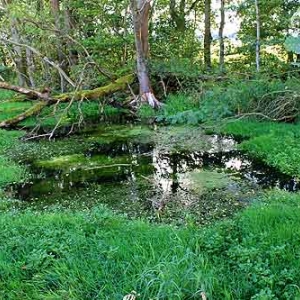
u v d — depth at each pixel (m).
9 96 18.11
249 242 4.30
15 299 3.60
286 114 10.66
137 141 10.52
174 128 11.75
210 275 3.58
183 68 14.22
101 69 14.76
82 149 9.92
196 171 7.97
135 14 13.90
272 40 13.33
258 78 11.23
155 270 3.59
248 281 3.62
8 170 8.03
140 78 14.12
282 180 7.26
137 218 5.86
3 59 23.97
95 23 17.62
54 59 17.95
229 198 6.52
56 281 3.82
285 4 15.11
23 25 17.64
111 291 3.59
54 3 16.38
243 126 10.50
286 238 4.33
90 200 6.68
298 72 11.74
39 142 10.62
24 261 4.10
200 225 5.42
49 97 12.35
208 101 10.57
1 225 5.08
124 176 7.84
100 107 14.09
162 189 7.05
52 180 7.73
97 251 4.30
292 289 3.42
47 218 5.34
